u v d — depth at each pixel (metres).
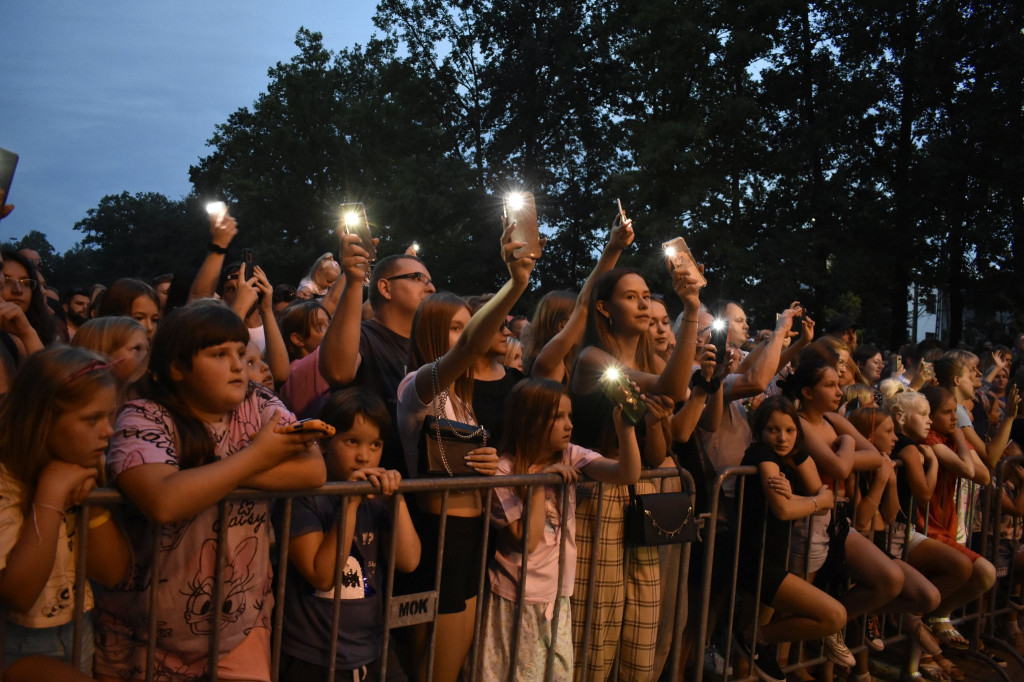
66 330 5.16
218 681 2.34
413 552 2.81
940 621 5.02
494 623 3.11
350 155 35.84
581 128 32.78
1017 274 22.69
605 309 3.64
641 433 3.48
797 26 25.77
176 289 4.55
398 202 29.77
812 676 4.61
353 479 2.57
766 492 3.92
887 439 4.68
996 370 7.47
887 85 24.23
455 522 2.98
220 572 2.27
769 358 4.07
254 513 2.40
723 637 4.07
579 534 3.37
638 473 3.09
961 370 6.02
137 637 2.27
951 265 23.36
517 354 5.04
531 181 31.77
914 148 24.72
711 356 3.57
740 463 4.15
